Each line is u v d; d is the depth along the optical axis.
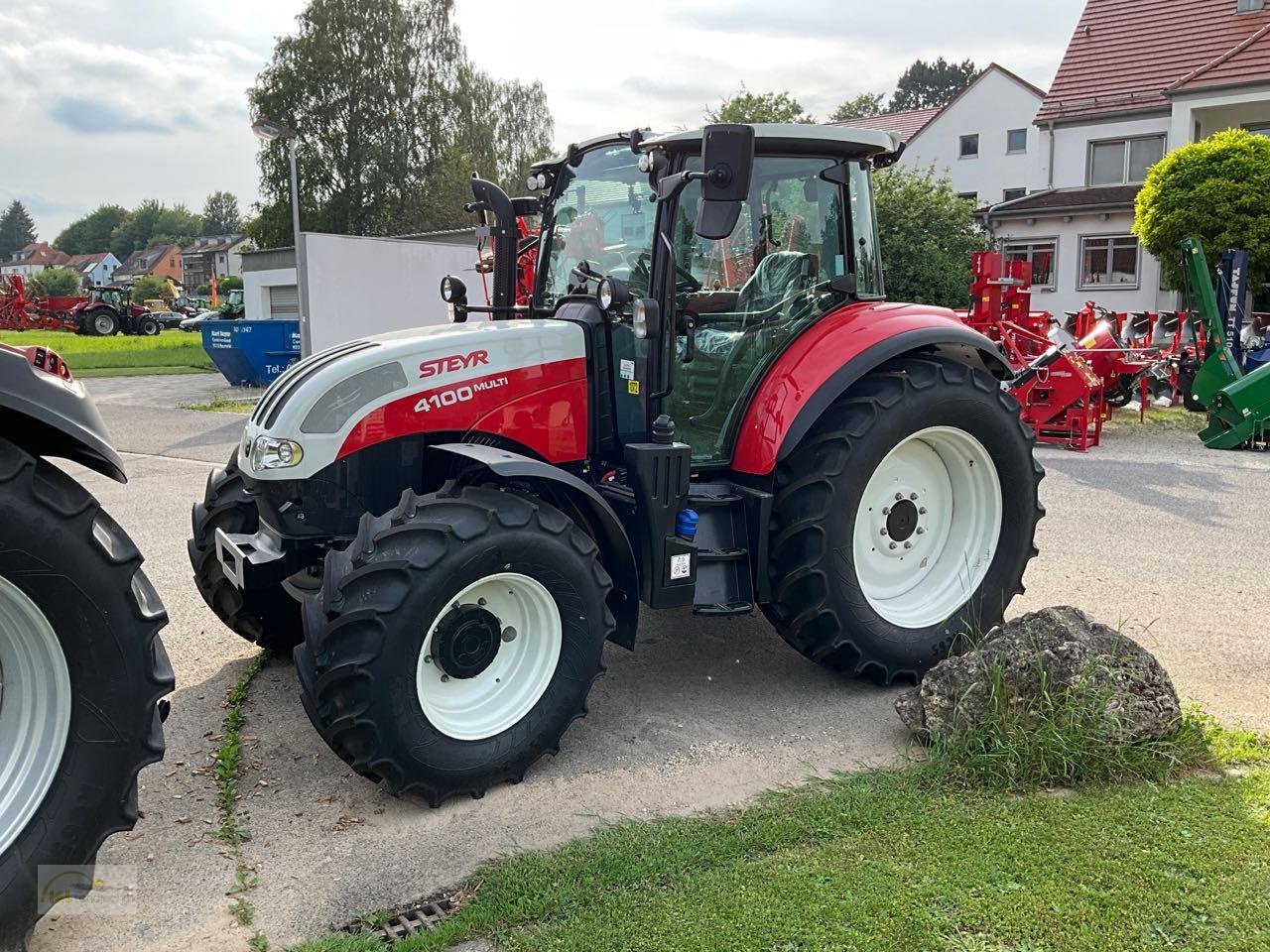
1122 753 3.31
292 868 2.91
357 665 3.03
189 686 4.29
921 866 2.77
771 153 4.13
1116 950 2.40
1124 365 11.61
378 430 3.60
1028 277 11.55
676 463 3.71
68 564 2.39
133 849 3.01
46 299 36.66
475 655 3.34
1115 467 9.12
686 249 3.93
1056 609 3.74
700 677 4.38
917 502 4.42
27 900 2.42
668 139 3.71
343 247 14.27
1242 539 6.56
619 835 3.00
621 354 3.93
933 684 3.60
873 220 4.61
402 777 3.15
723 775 3.46
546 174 4.44
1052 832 2.93
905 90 92.31
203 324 17.34
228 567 3.93
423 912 2.70
